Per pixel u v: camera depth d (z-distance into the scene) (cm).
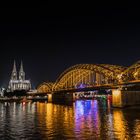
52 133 7600
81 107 18625
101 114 12650
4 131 8094
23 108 19038
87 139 6725
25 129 8412
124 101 16525
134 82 15612
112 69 19338
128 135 7144
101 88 18500
